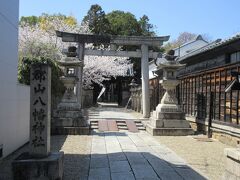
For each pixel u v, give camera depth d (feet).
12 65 32.71
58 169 20.98
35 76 22.18
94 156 32.04
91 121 58.49
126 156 32.12
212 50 47.42
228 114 39.27
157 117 49.73
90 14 123.85
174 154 33.22
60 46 93.30
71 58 51.08
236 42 40.68
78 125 49.24
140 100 84.12
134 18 128.06
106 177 24.12
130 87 116.98
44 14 123.44
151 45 66.49
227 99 39.58
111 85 164.45
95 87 129.29
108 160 30.17
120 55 67.10
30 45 80.28
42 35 93.50
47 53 79.92
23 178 20.63
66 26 103.35
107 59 110.63
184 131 48.37
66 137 45.78
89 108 103.60
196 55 54.29
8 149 31.30
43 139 21.83
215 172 25.72
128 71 125.29
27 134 40.34
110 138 45.11
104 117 67.62
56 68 55.62
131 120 60.23
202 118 48.52
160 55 68.03
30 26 104.47
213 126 43.98
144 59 66.28
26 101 39.78
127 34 123.95
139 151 34.96
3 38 29.04
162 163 28.96
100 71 109.81
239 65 35.70
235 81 31.19
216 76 43.11
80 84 61.87
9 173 24.44
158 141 42.45
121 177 24.13
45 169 20.72
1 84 28.53
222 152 34.35
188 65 65.92
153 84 80.89
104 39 64.44
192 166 27.78
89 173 25.25
